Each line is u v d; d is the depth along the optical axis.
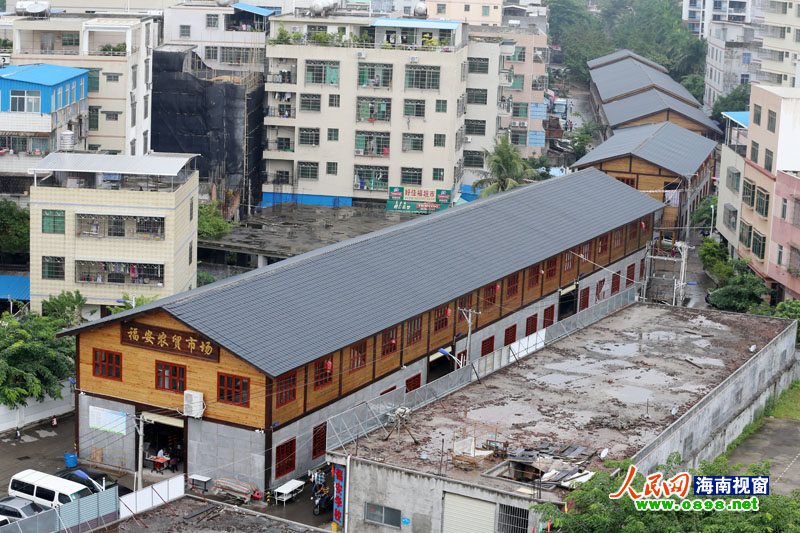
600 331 85.94
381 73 135.75
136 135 125.88
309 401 70.75
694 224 135.00
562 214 104.12
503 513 57.34
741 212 114.62
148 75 128.75
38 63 120.81
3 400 76.50
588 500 53.50
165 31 148.25
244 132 132.00
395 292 79.56
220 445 69.25
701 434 72.75
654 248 119.81
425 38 136.50
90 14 136.62
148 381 71.12
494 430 66.25
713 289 114.19
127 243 95.00
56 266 95.50
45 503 64.50
